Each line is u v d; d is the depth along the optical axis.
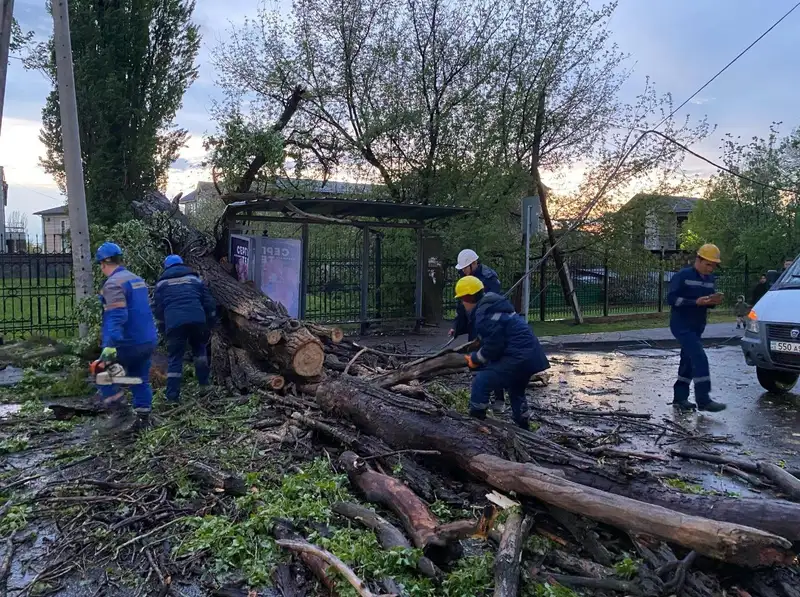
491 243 14.74
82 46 14.22
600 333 15.04
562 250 17.17
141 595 3.31
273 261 10.17
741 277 23.89
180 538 3.86
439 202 15.84
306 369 6.73
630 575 3.44
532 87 15.59
